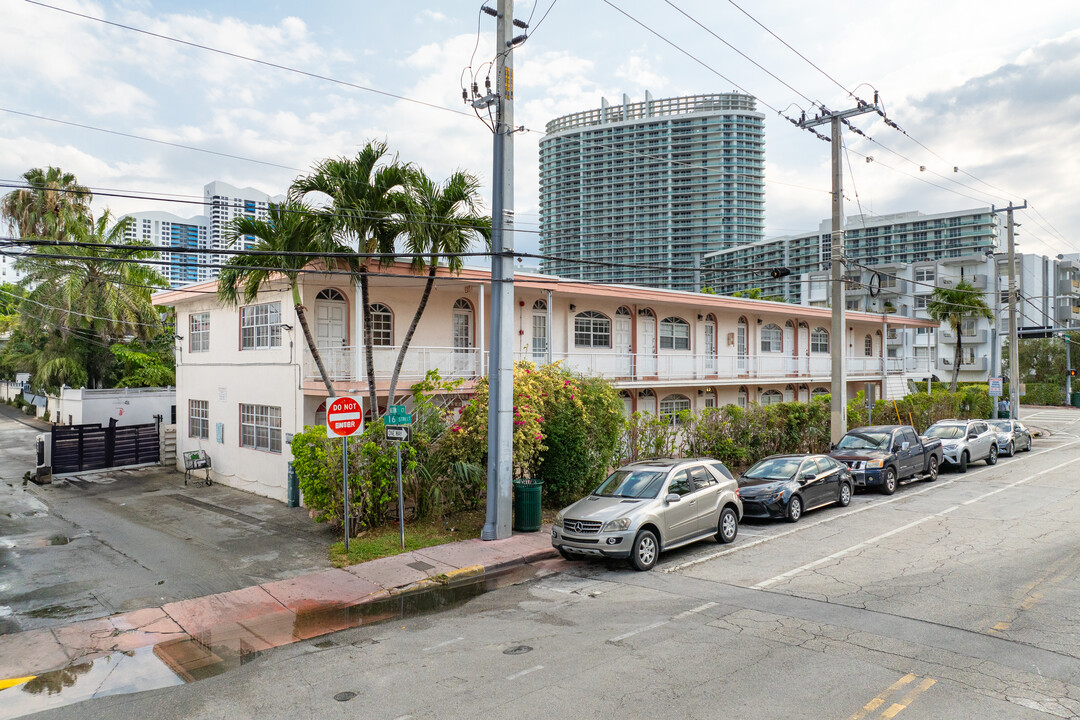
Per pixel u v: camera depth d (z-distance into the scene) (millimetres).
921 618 8414
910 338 67750
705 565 11547
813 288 73750
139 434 23734
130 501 17766
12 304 42469
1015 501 16484
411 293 19594
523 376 16031
